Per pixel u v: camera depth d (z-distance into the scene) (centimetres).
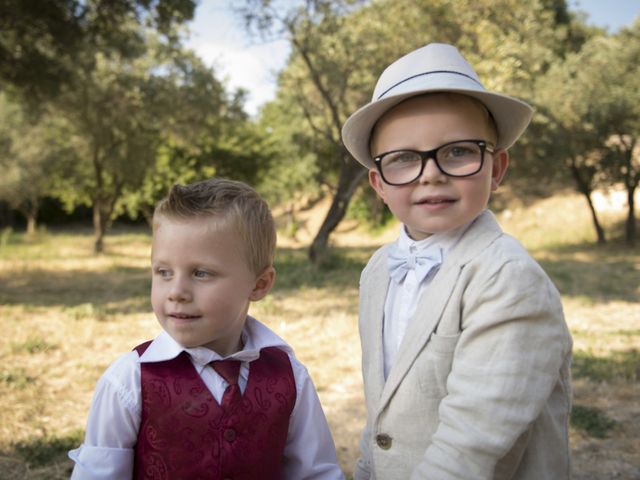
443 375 125
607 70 1772
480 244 129
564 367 136
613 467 322
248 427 134
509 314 118
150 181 2338
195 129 1895
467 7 1168
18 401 420
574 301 893
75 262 1653
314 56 1238
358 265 1363
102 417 131
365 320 150
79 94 1666
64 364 526
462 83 126
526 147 1853
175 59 1783
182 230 127
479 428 115
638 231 2030
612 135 1859
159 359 133
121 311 819
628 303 879
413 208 130
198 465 129
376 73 1234
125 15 1101
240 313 135
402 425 130
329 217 1355
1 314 773
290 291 994
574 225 2181
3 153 2277
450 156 126
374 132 138
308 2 1185
